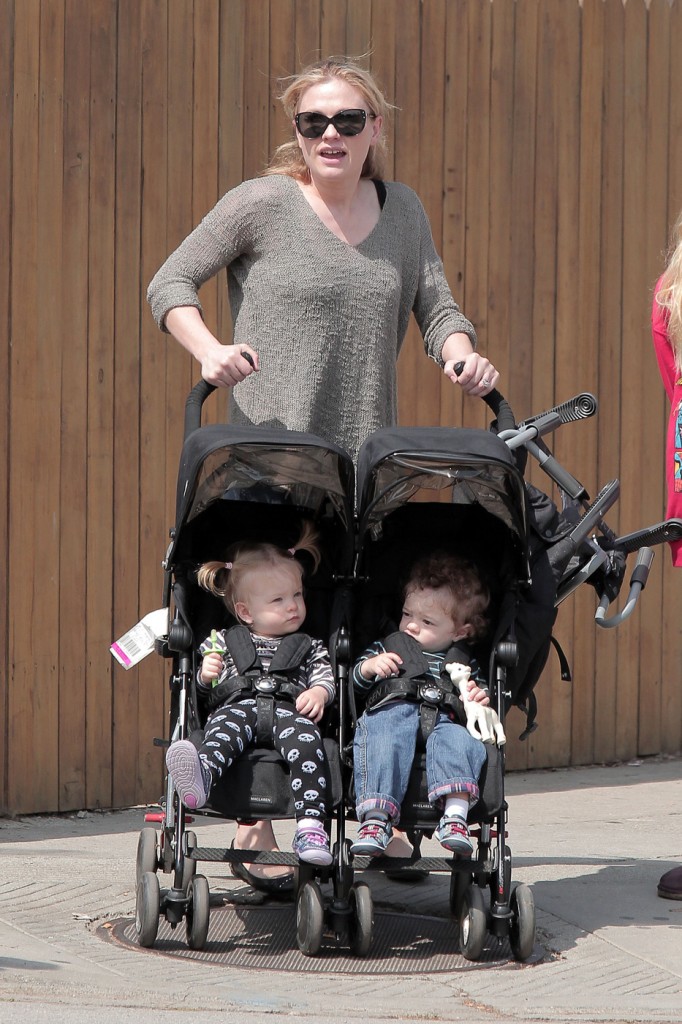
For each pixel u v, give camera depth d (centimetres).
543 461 1180
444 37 1802
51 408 1588
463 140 1816
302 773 1063
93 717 1623
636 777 1873
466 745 1077
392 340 1220
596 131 1898
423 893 1288
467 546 1187
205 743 1060
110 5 1609
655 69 1941
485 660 1172
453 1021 948
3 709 1569
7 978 973
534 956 1102
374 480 1086
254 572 1139
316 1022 923
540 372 1869
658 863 1417
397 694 1102
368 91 1195
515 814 1662
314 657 1138
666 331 1291
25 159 1566
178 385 1666
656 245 1947
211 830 1582
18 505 1570
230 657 1127
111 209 1617
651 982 1047
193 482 1069
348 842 1094
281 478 1116
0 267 1553
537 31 1859
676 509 1278
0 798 1570
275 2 1706
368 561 1173
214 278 1678
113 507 1628
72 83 1591
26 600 1577
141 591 1647
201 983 998
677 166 1961
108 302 1619
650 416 1945
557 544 1164
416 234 1252
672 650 1992
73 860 1377
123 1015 916
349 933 1105
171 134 1650
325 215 1199
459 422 1823
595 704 1931
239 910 1209
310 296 1180
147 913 1066
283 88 1712
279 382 1191
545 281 1870
